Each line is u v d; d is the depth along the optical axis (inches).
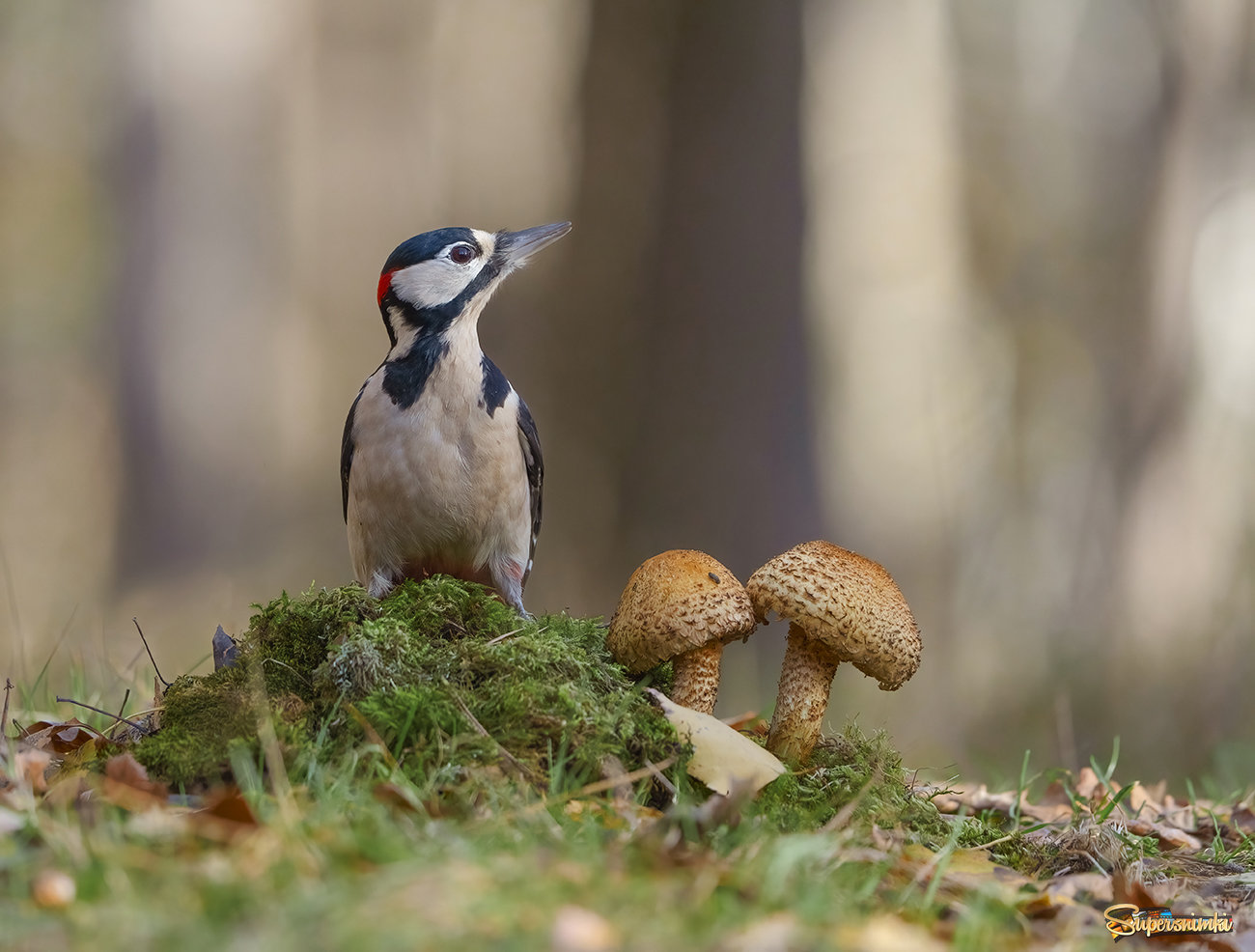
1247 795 298.2
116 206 725.3
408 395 259.3
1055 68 911.0
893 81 766.5
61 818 157.6
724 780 190.1
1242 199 671.8
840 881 155.0
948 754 512.7
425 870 134.6
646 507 587.8
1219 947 163.0
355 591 225.9
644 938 126.7
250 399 722.2
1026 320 885.2
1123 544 679.7
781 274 556.4
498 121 737.0
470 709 196.7
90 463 957.8
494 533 270.1
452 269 262.2
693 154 567.2
